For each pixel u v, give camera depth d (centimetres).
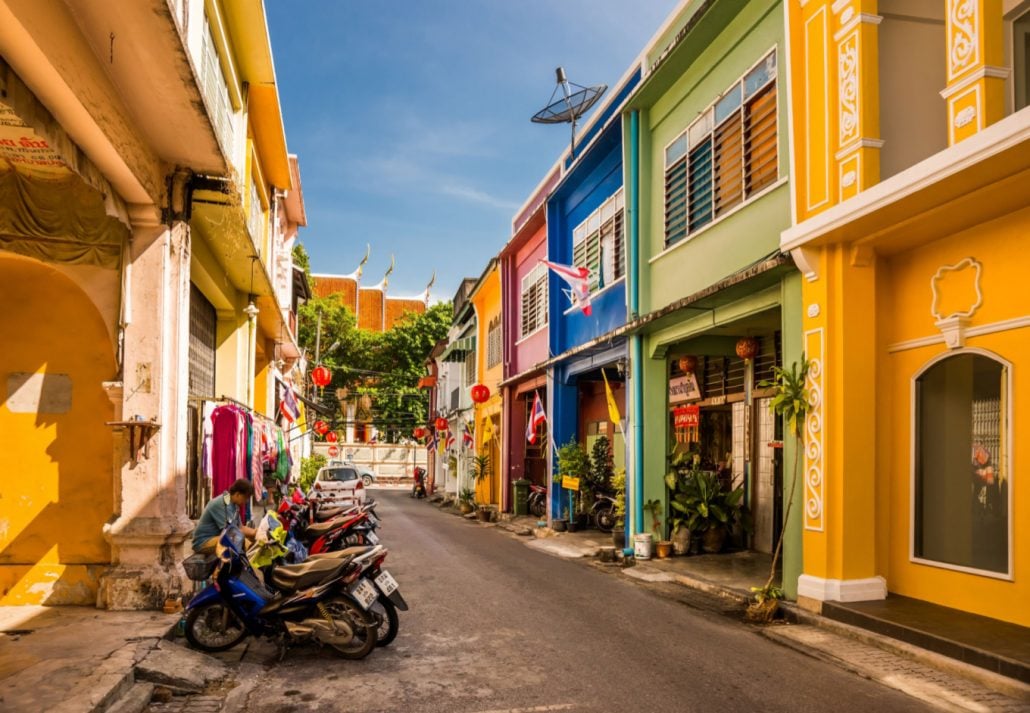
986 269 685
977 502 691
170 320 771
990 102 633
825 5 794
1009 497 651
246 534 698
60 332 773
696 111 1111
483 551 1333
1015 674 536
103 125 598
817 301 790
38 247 743
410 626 730
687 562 1120
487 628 722
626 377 1280
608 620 763
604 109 1485
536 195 2008
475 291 2609
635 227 1259
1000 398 671
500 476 2294
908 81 799
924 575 737
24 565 746
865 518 760
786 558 822
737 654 638
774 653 643
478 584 966
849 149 756
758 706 506
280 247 1917
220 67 948
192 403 891
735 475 1304
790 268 838
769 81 920
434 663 605
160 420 745
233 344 1297
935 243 741
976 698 522
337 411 4700
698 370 1432
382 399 4706
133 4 504
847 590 742
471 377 2911
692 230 1119
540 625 736
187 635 634
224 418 933
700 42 1059
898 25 805
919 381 759
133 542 733
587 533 1606
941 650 600
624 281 1338
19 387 763
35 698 473
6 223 736
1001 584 658
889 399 786
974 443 696
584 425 1914
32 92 527
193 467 888
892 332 788
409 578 1010
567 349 1688
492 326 2516
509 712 495
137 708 493
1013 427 651
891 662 606
